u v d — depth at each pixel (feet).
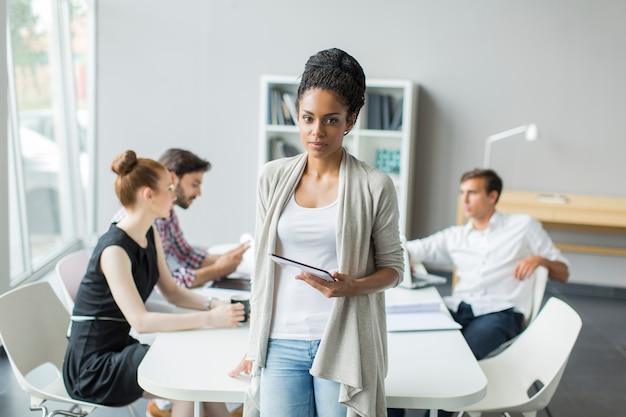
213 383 6.57
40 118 17.06
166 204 8.43
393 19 18.34
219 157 19.60
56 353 8.88
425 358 7.28
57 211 18.52
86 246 20.12
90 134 19.66
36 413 10.68
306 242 6.00
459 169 18.72
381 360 6.19
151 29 19.15
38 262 17.08
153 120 19.56
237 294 9.25
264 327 6.15
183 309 8.83
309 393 6.19
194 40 19.10
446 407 6.39
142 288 8.47
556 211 16.94
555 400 11.94
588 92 17.94
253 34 18.92
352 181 5.96
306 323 6.07
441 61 18.35
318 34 18.69
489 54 18.16
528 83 18.13
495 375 8.92
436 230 19.07
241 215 19.83
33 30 16.51
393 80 18.35
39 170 17.11
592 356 14.10
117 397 8.01
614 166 18.10
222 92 19.26
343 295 5.72
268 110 18.29
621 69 17.74
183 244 11.43
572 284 18.70
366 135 18.20
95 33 19.24
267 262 6.17
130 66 19.35
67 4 18.44
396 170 18.67
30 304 8.54
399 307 8.66
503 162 18.54
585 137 18.11
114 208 19.99
